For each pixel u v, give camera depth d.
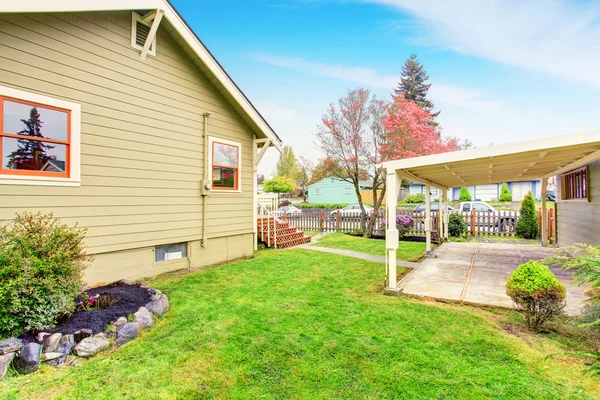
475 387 2.57
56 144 4.70
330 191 33.78
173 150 6.46
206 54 6.73
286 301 4.74
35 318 3.09
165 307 4.25
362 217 13.93
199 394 2.53
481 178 9.62
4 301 2.95
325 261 7.83
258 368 2.89
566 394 2.48
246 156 8.47
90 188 5.08
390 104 15.53
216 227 7.54
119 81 5.49
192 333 3.60
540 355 3.08
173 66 6.44
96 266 5.20
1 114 4.16
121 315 3.64
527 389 2.54
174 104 6.47
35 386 2.61
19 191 4.31
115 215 5.44
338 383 2.65
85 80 5.01
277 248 10.03
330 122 14.68
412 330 3.69
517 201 27.36
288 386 2.62
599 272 2.95
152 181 6.05
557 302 3.53
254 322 3.93
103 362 2.98
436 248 10.02
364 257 8.42
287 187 37.25
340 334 3.58
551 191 26.97
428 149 15.39
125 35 5.58
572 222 8.47
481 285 5.60
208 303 4.61
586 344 3.27
